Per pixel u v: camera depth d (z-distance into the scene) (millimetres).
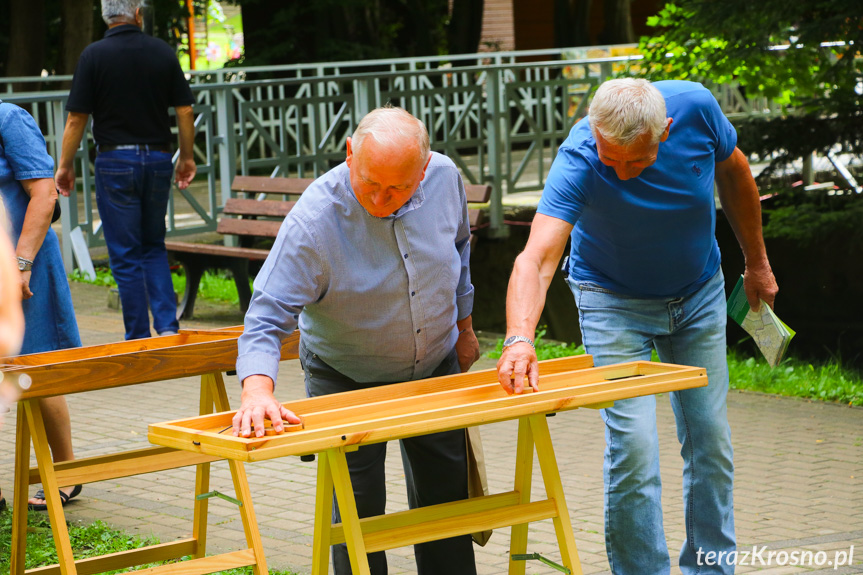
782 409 6844
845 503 4996
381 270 3197
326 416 2871
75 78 7004
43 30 19719
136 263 7234
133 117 7066
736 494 5156
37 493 4824
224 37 46812
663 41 10500
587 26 24906
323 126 14453
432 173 3281
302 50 23359
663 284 3721
